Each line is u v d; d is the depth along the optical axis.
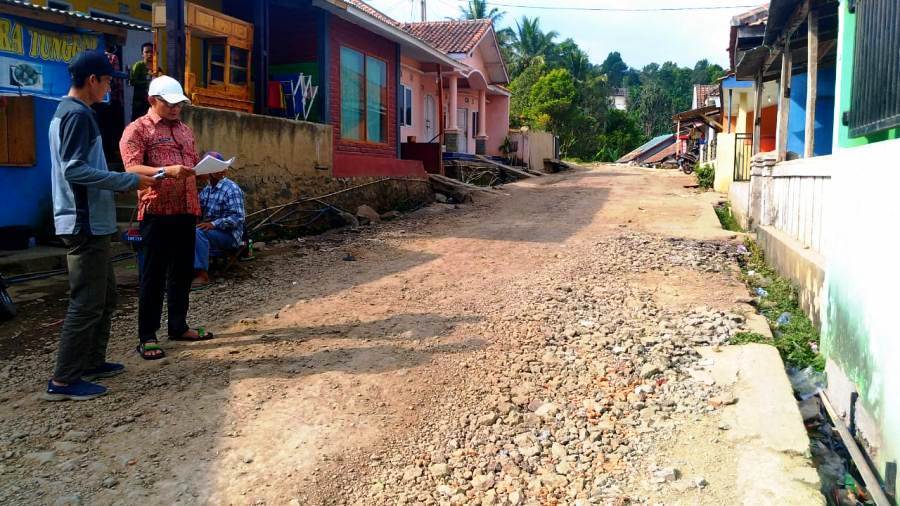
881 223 3.78
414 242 9.68
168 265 5.15
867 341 3.90
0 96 7.88
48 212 8.29
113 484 3.26
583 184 18.97
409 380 4.49
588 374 4.74
